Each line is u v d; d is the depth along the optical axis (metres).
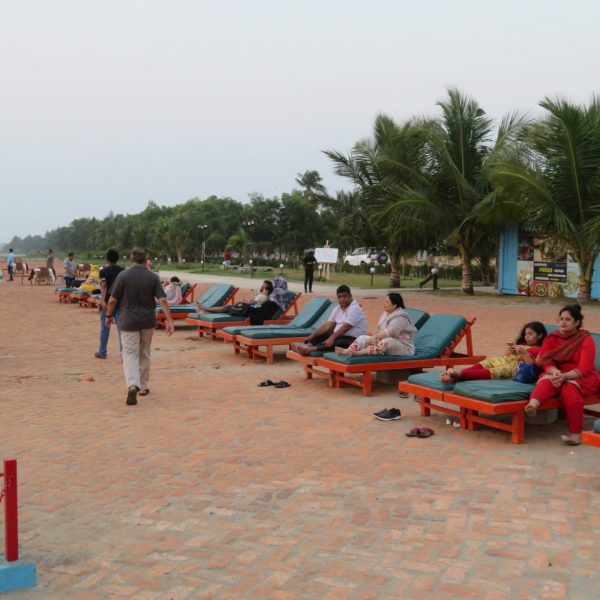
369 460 6.01
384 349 8.74
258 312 13.89
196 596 3.68
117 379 10.09
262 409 8.03
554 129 22.11
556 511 4.76
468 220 26.42
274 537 4.42
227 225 84.88
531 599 3.57
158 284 8.59
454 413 7.12
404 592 3.67
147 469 5.86
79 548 4.31
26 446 6.61
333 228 67.50
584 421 7.43
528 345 7.20
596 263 24.91
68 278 25.91
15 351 12.94
